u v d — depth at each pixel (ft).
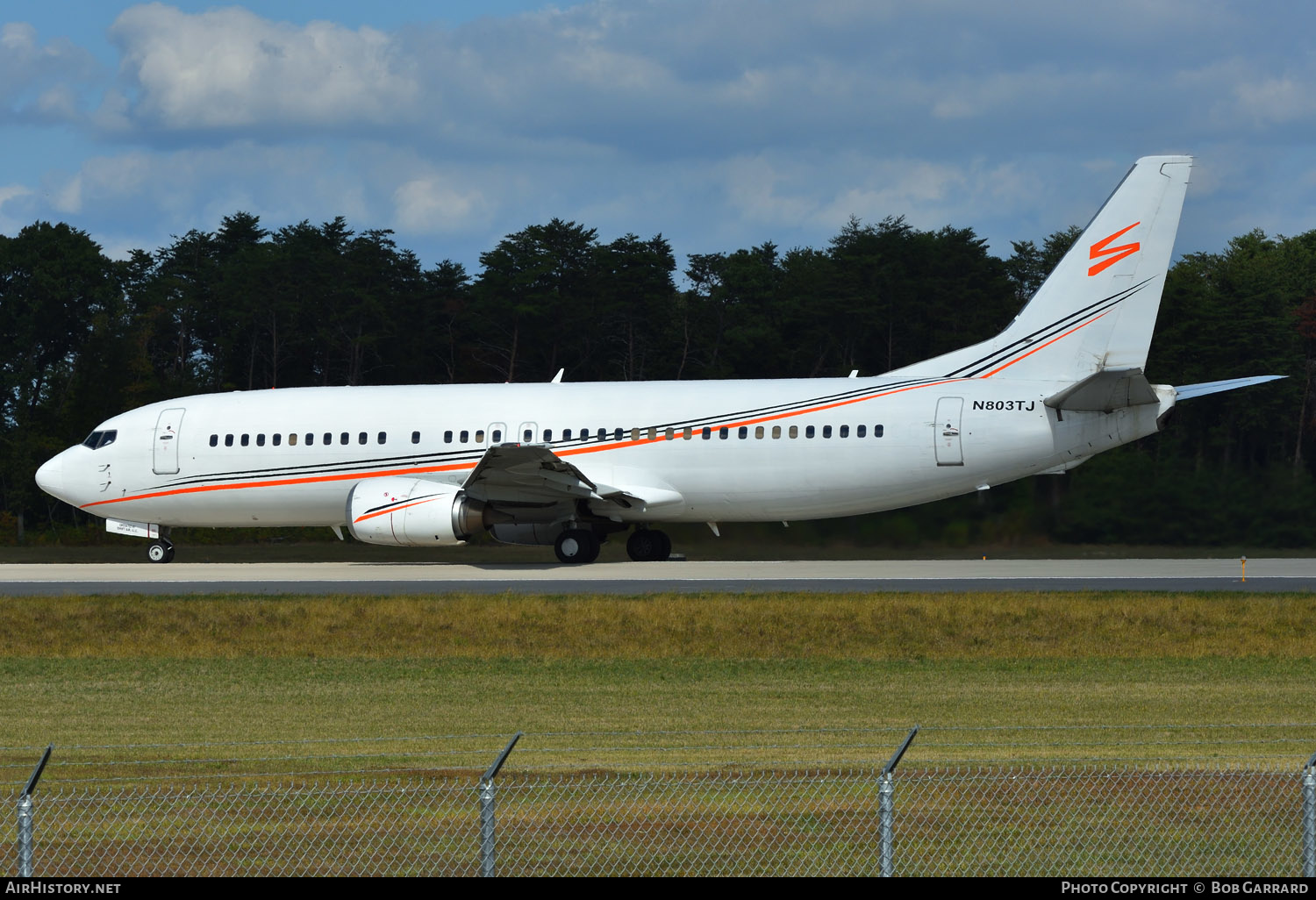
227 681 229.86
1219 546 459.73
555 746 167.32
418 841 122.72
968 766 149.07
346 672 237.86
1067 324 368.07
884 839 107.34
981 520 464.24
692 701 203.82
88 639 274.77
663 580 341.82
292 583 348.79
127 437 422.82
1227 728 176.76
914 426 371.97
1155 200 360.89
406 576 366.63
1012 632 263.49
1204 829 124.77
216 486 416.26
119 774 153.28
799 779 138.82
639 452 386.52
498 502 385.50
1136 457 489.26
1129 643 255.29
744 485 382.63
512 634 269.23
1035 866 116.37
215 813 132.57
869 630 266.36
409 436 403.34
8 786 145.59
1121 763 150.00
